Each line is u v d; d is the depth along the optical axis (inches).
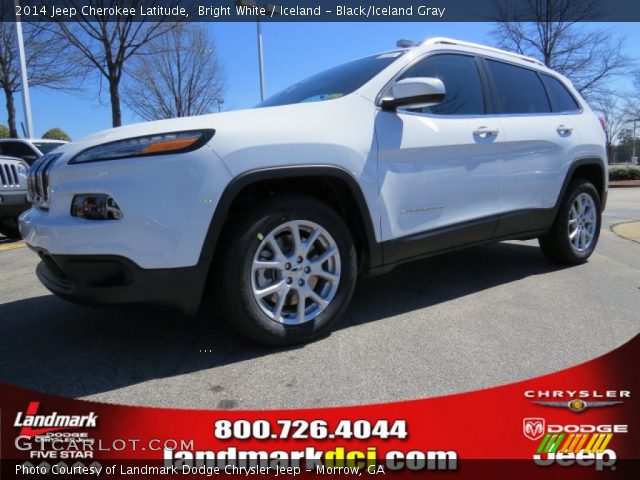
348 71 133.9
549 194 160.6
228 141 95.7
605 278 160.4
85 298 93.7
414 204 123.3
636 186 807.1
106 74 617.9
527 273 167.9
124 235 90.4
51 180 98.7
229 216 100.4
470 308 131.6
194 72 842.8
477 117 139.1
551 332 113.8
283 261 103.6
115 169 91.8
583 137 172.2
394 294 145.4
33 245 103.4
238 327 100.7
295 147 102.0
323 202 107.7
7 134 1053.8
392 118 119.3
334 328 118.0
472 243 140.8
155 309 96.2
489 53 152.1
